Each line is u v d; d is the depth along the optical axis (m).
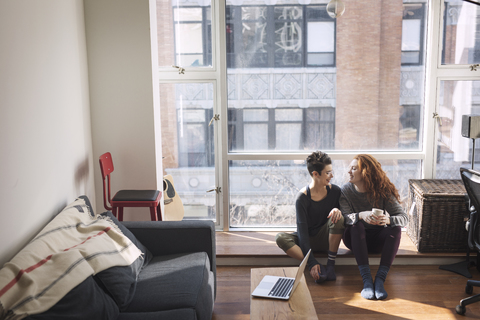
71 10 2.97
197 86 3.89
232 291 3.04
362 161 3.17
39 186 2.40
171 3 3.78
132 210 3.52
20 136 2.17
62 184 2.75
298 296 2.10
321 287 3.06
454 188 3.47
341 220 3.16
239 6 3.75
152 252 2.71
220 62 3.75
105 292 2.01
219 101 3.85
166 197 3.80
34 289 1.72
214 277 2.74
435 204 3.34
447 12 3.68
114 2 3.25
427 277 3.21
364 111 3.84
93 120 3.38
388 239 3.05
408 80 3.79
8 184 2.06
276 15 3.75
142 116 3.38
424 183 3.62
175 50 3.84
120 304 2.02
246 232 3.97
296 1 3.73
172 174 4.04
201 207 4.08
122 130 3.40
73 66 2.99
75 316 1.73
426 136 3.80
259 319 1.89
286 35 3.77
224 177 3.93
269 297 2.07
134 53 3.31
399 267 3.39
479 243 2.83
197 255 2.62
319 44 3.77
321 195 3.29
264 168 3.94
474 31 3.70
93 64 3.31
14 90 2.12
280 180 3.96
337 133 3.89
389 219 3.08
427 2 3.69
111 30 3.28
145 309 2.05
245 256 3.46
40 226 2.41
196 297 2.13
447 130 3.83
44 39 2.49
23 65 2.21
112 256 2.17
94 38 3.28
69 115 2.90
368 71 3.79
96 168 3.45
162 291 2.18
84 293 1.84
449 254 3.41
